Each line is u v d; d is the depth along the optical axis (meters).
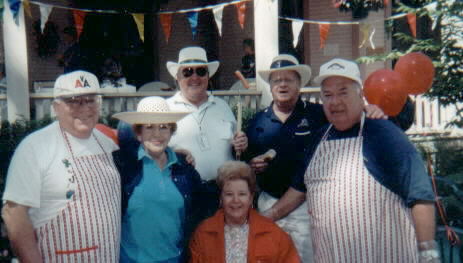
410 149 2.90
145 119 3.26
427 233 2.83
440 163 7.80
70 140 3.06
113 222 3.07
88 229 2.95
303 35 12.45
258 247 3.39
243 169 3.41
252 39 12.06
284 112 4.21
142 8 11.34
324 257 3.12
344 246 2.99
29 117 6.81
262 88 7.82
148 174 3.33
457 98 8.95
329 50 12.23
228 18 12.87
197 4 12.79
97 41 11.03
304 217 4.06
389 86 3.60
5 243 5.14
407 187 2.87
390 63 11.95
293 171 4.09
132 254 3.30
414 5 11.41
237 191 3.38
